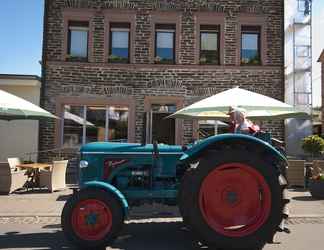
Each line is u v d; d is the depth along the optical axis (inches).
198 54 765.3
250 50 773.9
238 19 771.4
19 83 735.1
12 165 553.9
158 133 759.1
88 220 287.6
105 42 763.4
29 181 566.3
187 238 323.0
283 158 293.9
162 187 318.3
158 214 398.0
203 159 290.7
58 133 750.5
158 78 762.2
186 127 756.0
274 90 767.7
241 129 319.3
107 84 759.7
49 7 762.2
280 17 775.1
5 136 745.0
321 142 650.8
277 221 286.4
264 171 288.5
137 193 314.5
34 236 331.0
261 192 289.9
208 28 772.6
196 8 770.8
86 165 317.1
